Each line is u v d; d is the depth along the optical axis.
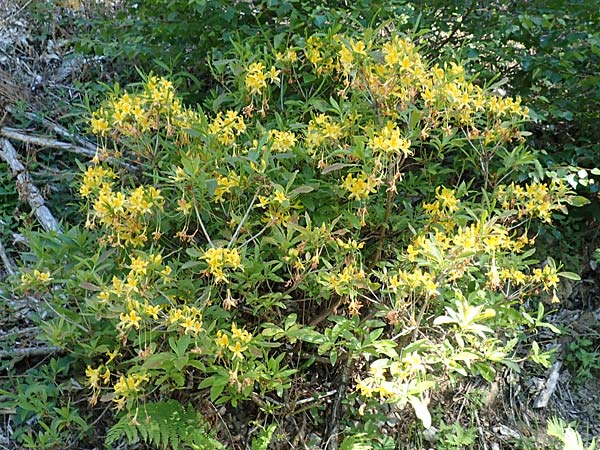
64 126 2.89
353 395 1.96
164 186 1.93
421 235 1.82
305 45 2.10
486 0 2.42
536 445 2.12
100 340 1.80
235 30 2.40
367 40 1.79
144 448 1.92
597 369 2.38
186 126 1.91
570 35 2.28
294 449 1.96
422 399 1.63
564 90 2.45
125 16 2.70
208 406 1.93
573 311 2.51
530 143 2.56
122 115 1.85
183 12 2.46
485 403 2.20
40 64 3.17
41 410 1.83
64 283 1.84
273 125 2.05
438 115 1.82
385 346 1.63
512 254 1.87
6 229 2.50
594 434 2.19
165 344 1.73
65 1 3.13
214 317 1.72
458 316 1.56
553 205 1.86
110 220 1.71
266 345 1.57
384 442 1.98
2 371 2.05
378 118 1.79
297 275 1.71
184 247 1.94
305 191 1.67
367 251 2.04
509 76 2.50
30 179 2.61
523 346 2.39
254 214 1.84
